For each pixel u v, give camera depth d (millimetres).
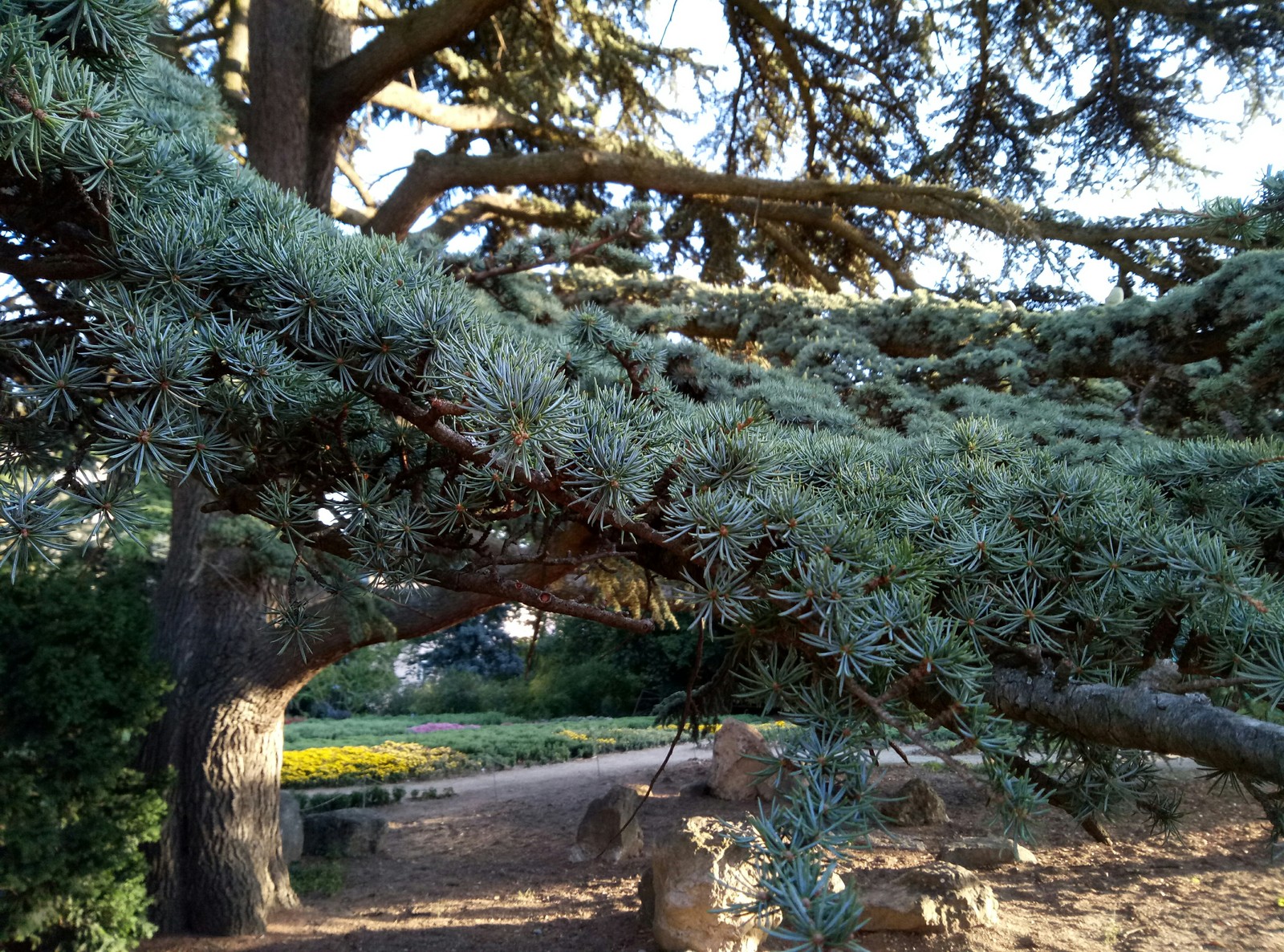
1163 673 1412
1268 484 2096
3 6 1598
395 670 29766
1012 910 5934
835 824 1153
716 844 5254
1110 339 5809
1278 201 2064
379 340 1567
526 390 1406
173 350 1480
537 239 5555
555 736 16922
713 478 1497
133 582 5992
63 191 1697
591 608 1857
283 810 8586
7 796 5066
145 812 5719
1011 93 9516
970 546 1632
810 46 10250
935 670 1319
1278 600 1513
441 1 8344
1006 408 4984
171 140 2002
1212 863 6879
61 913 5266
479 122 10227
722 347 7949
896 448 2615
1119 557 1576
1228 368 5684
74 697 5234
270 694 6559
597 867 8062
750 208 10523
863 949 944
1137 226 7984
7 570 1362
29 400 1572
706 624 1433
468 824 10242
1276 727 1209
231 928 6352
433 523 1864
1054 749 1693
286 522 1885
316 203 8773
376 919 6863
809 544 1434
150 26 1772
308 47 8328
